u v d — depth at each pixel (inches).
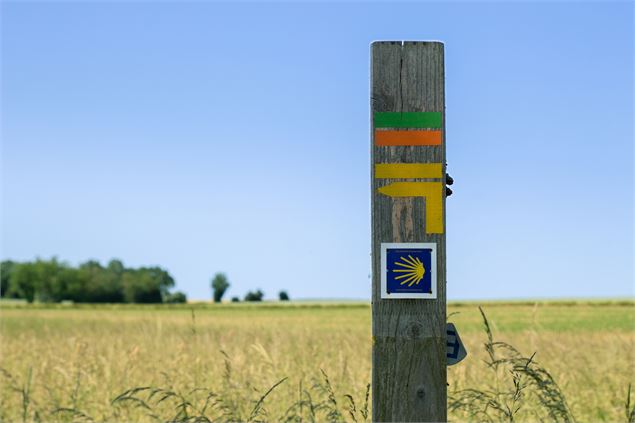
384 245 144.6
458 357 147.2
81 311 2888.8
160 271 5241.1
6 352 566.6
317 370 366.6
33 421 284.0
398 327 144.2
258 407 200.8
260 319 1927.9
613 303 2773.1
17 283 5142.7
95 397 342.3
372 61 146.5
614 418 325.4
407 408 143.4
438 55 146.2
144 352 493.0
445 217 144.7
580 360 438.3
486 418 201.2
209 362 425.7
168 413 281.4
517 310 2220.7
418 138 145.2
